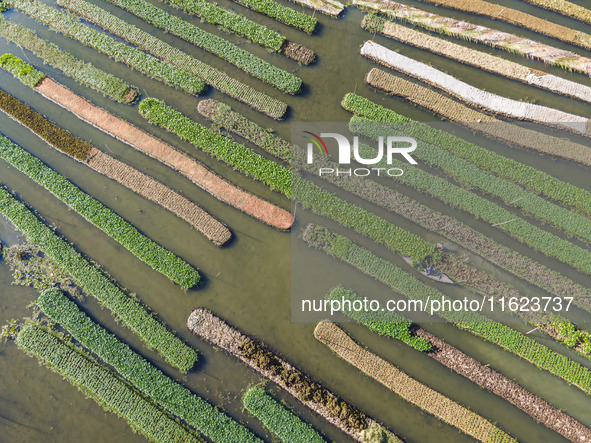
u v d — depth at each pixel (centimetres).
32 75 2922
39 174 2702
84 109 2848
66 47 3041
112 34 3072
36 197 2683
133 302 2448
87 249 2572
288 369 2333
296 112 2881
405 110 2914
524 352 2383
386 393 2327
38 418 2278
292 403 2303
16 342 2384
